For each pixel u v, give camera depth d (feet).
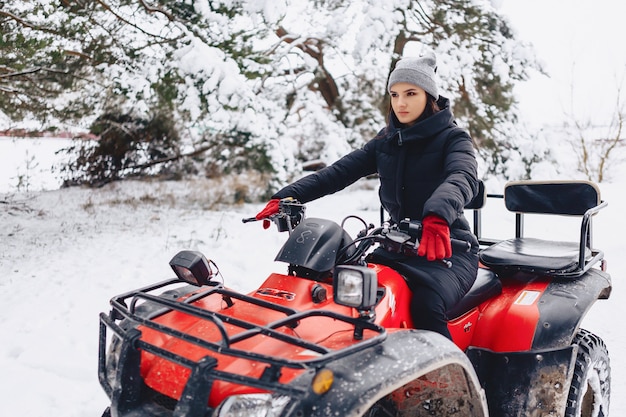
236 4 29.22
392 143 9.70
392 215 9.96
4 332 14.56
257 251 23.11
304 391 5.60
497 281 10.04
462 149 8.91
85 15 26.27
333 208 33.32
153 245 24.03
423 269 8.61
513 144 40.68
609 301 16.79
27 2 22.77
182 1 28.60
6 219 28.66
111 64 27.76
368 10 37.99
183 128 36.99
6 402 11.05
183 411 6.02
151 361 7.27
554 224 26.12
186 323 7.58
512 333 9.16
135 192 37.09
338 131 39.88
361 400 5.60
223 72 28.04
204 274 7.87
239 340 5.99
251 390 6.18
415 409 7.65
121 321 7.98
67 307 16.51
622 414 10.89
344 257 8.16
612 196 32.35
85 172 39.55
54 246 23.72
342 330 7.13
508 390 8.86
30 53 22.35
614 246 22.20
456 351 6.59
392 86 9.49
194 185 38.17
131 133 37.83
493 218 27.81
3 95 26.99
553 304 9.33
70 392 11.56
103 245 23.99
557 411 8.63
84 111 29.81
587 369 9.17
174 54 28.14
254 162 33.32
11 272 19.99
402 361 6.11
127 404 6.92
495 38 40.93
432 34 40.60
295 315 6.48
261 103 33.40
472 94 40.29
